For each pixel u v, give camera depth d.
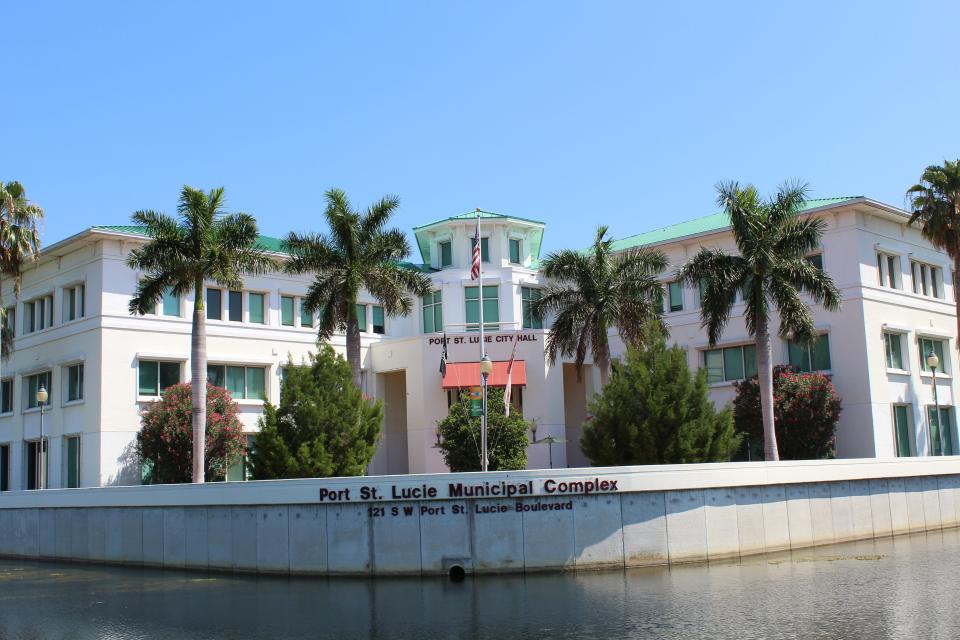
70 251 46.12
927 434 47.47
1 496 39.16
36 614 23.94
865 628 19.06
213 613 23.28
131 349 43.91
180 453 40.69
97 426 42.62
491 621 21.11
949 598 22.19
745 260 37.97
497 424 39.06
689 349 49.66
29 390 48.69
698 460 34.38
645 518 28.91
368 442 38.00
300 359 49.66
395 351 51.38
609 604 22.62
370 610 23.03
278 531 29.58
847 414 44.41
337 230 41.03
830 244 45.78
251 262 39.00
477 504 28.38
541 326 55.88
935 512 38.31
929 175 46.22
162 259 37.12
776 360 46.97
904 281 48.19
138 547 33.09
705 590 24.17
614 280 41.34
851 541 34.03
